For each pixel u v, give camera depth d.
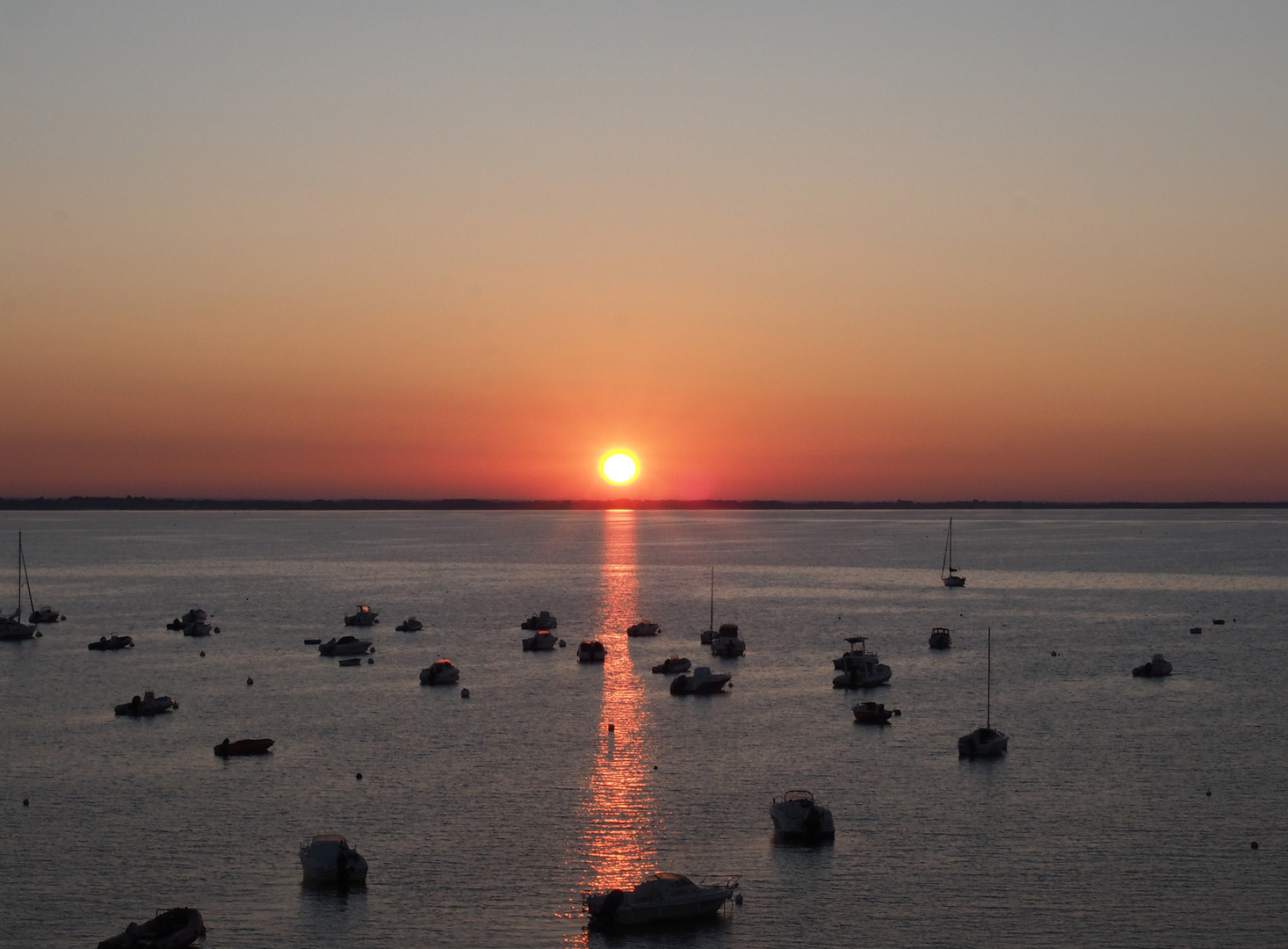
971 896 71.94
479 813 87.12
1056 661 157.38
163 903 71.12
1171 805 88.38
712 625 196.88
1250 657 159.25
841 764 100.75
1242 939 66.50
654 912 67.94
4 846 80.00
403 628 194.00
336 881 73.75
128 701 130.50
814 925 68.25
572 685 141.12
